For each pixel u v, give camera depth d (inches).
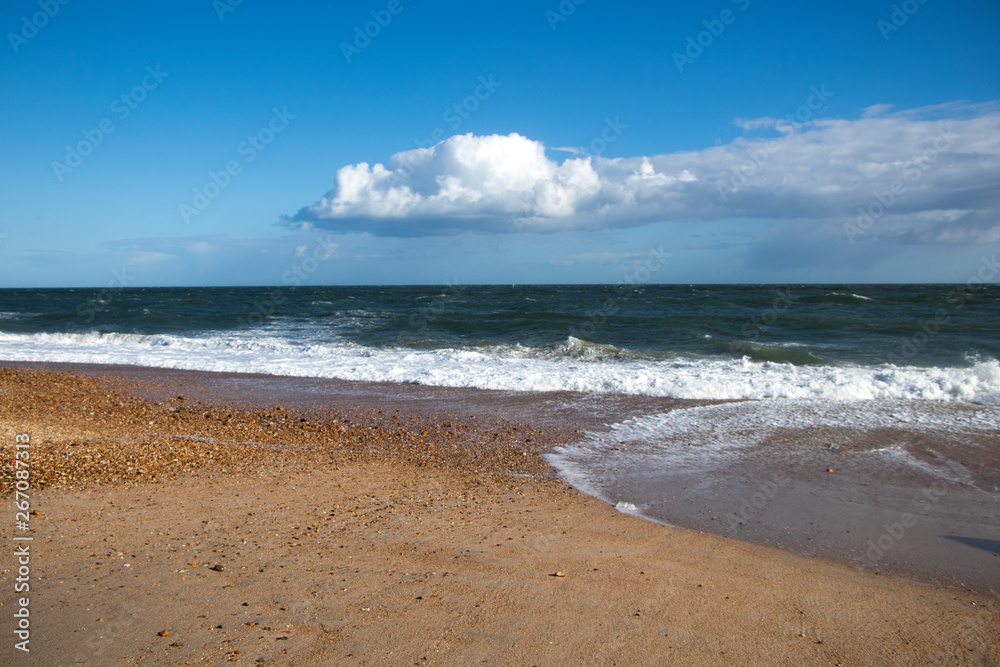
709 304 1501.0
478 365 594.2
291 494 236.4
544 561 179.2
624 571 174.1
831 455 309.1
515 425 376.8
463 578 165.2
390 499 235.1
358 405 437.7
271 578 161.6
